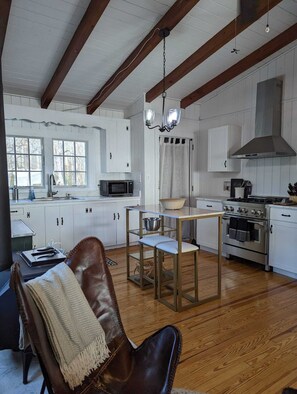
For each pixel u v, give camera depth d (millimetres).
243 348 2121
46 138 4684
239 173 4891
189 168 5594
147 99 4828
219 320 2529
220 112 5188
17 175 4520
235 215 4168
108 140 5008
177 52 3955
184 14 3100
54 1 2871
